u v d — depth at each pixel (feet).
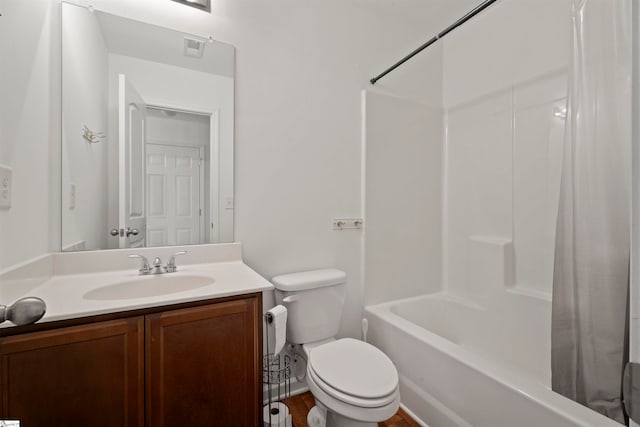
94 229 4.29
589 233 3.81
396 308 6.51
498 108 6.48
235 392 3.57
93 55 4.23
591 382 3.75
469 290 6.97
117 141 4.42
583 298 3.85
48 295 3.24
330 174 6.06
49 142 3.77
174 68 4.74
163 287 4.14
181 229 4.83
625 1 3.53
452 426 4.22
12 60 2.86
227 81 5.06
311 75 5.82
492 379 3.67
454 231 7.41
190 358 3.32
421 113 7.26
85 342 2.84
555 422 3.06
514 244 6.20
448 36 7.54
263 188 5.39
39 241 3.54
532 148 5.89
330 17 6.02
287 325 5.03
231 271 4.47
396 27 6.87
